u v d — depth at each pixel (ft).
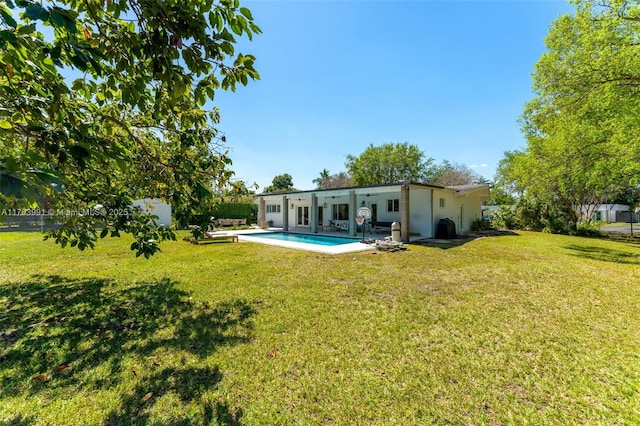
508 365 8.83
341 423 6.58
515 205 64.13
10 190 3.21
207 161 9.68
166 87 5.99
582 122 33.42
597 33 28.60
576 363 8.93
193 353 9.52
